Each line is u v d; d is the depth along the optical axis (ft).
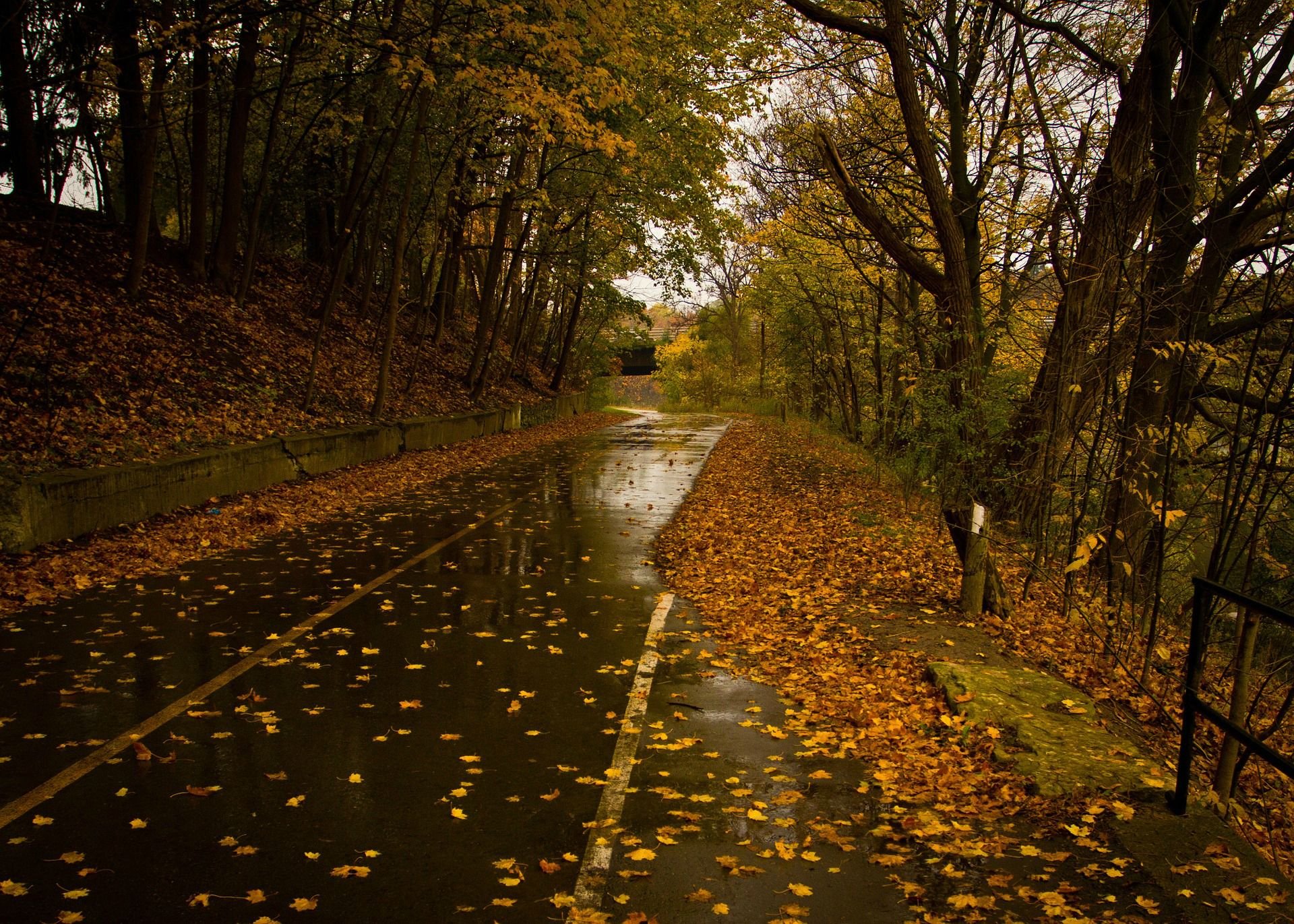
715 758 15.25
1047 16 33.86
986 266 42.24
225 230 61.16
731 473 62.03
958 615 24.97
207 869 11.23
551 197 91.25
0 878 10.85
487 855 11.76
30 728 15.62
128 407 39.55
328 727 16.08
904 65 28.14
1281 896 10.94
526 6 45.09
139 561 28.60
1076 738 15.75
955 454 26.16
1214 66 29.19
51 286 45.32
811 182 51.72
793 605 25.89
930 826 12.76
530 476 57.98
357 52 52.85
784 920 10.38
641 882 11.19
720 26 41.34
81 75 35.14
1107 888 11.13
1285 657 22.13
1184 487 28.86
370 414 62.39
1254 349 19.67
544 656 20.77
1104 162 27.58
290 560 30.12
